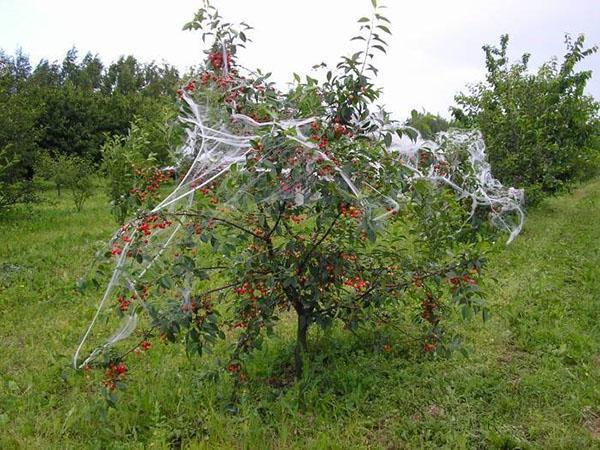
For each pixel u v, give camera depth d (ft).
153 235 12.02
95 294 20.93
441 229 13.19
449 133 22.76
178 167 13.41
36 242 30.25
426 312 13.25
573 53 35.17
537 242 27.50
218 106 11.97
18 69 143.74
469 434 10.85
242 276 12.05
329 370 13.41
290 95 12.24
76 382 13.70
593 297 18.56
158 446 10.60
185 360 14.56
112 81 136.56
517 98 35.55
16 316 18.92
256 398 12.46
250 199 10.70
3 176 39.37
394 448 10.72
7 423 11.98
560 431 10.89
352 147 10.69
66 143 76.18
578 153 35.73
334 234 12.23
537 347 14.67
